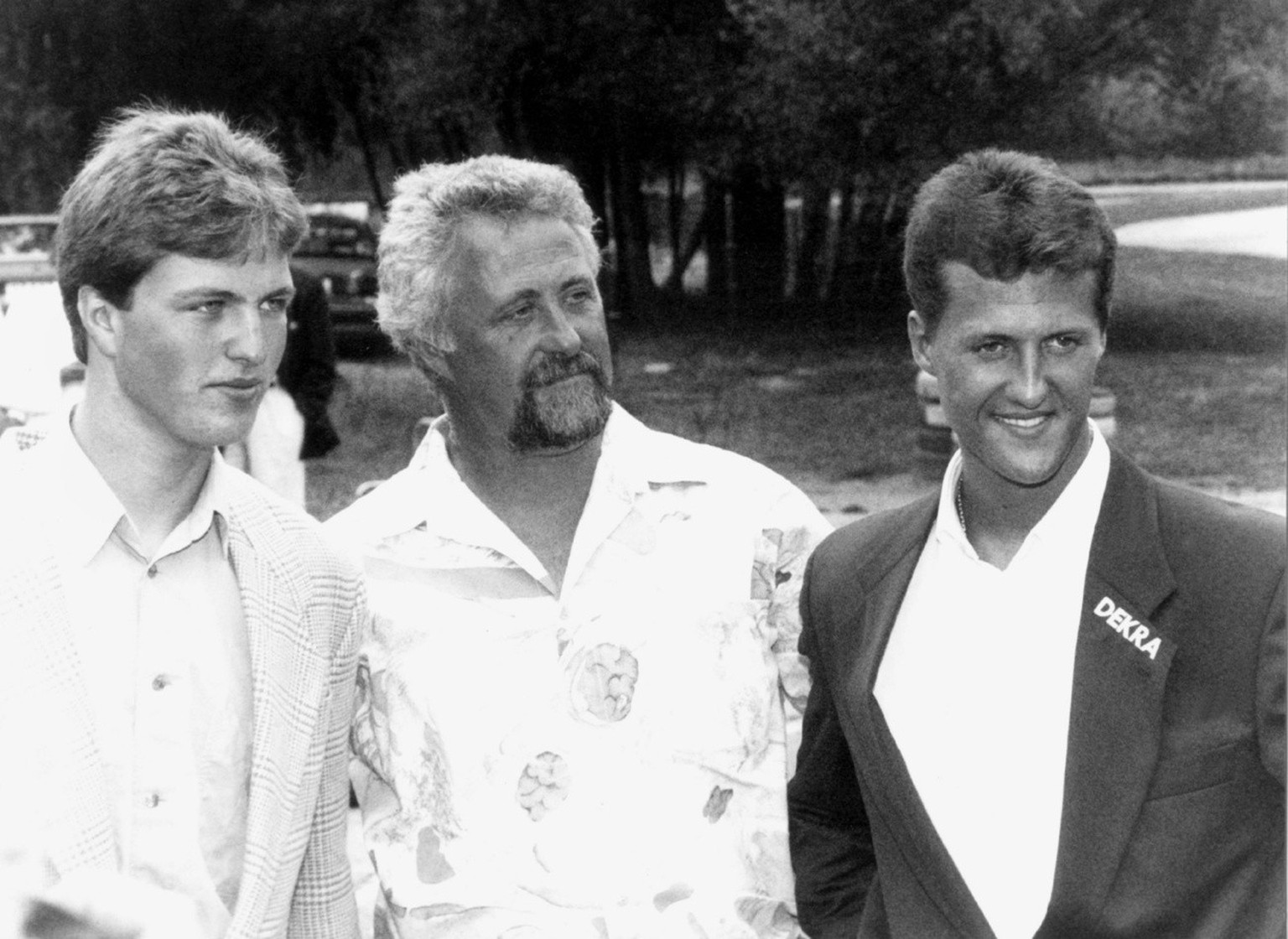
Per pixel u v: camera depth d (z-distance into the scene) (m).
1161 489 3.57
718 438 21.03
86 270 3.38
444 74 21.66
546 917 4.04
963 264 3.46
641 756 4.10
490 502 4.30
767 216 21.53
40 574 3.42
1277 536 3.40
